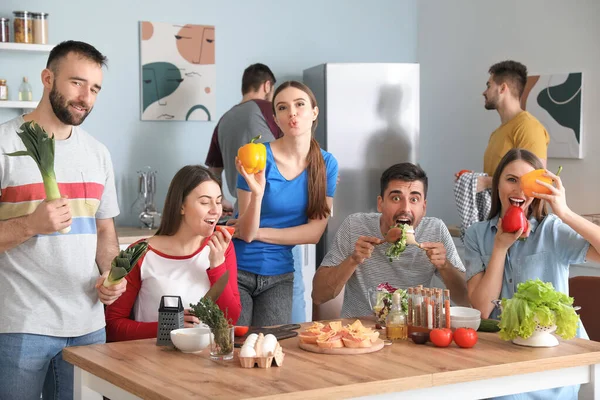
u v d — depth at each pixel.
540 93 4.96
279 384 1.83
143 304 2.58
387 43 5.83
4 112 4.63
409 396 1.95
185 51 5.11
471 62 5.48
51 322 2.44
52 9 4.75
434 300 2.33
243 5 5.28
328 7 5.58
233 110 4.52
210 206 2.55
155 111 5.05
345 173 5.05
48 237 2.42
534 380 2.13
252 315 3.26
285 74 5.45
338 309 3.14
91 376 2.13
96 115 4.91
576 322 2.21
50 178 2.30
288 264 3.26
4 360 2.41
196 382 1.85
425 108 5.91
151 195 4.95
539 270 2.63
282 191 3.13
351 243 2.96
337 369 1.97
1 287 2.41
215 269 2.53
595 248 2.51
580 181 4.77
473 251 2.75
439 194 5.82
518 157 2.62
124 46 4.96
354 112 5.05
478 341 2.32
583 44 4.70
